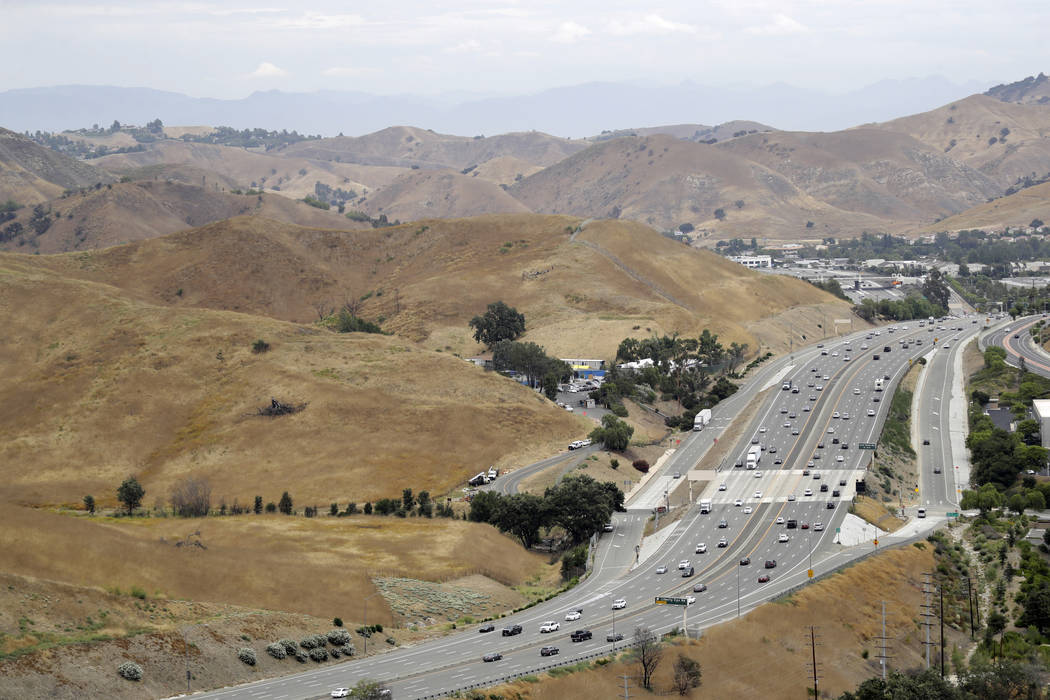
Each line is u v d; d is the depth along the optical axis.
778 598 147.12
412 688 115.25
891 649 142.75
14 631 112.75
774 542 175.62
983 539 183.12
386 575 159.38
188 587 137.88
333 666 123.94
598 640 133.38
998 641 146.88
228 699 110.25
